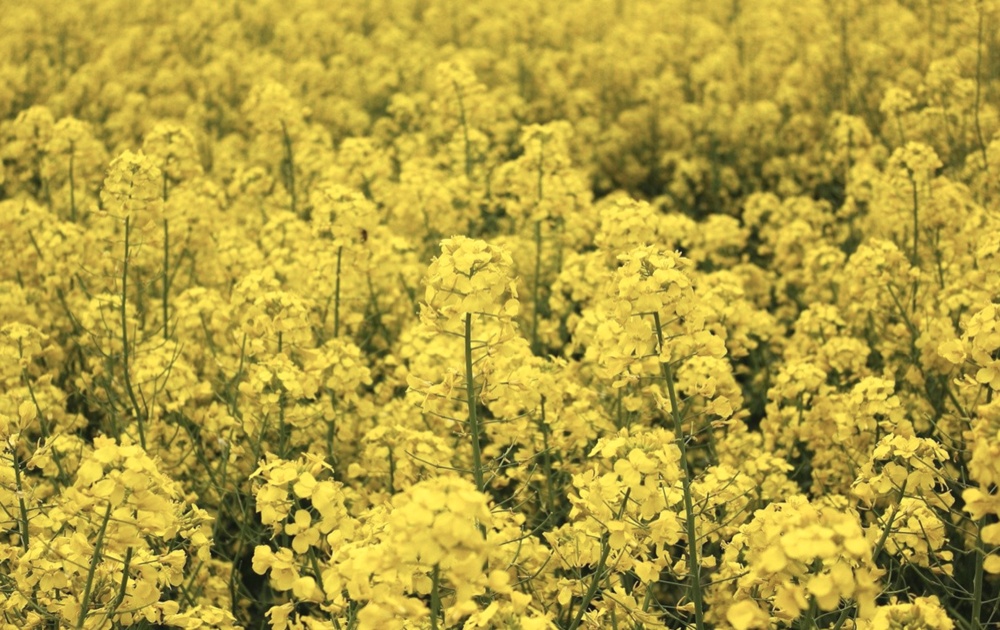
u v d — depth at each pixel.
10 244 7.50
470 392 3.75
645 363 4.80
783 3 14.67
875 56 11.69
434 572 2.87
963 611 5.12
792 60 13.52
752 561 3.58
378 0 17.58
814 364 6.18
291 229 7.86
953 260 7.39
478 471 3.81
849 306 6.91
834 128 11.20
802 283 8.11
